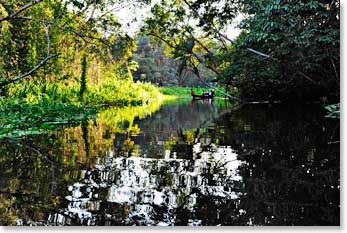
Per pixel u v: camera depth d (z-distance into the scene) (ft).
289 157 13.52
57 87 43.09
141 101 62.23
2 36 40.11
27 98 34.78
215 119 31.14
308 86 42.42
